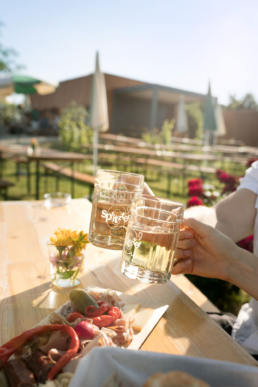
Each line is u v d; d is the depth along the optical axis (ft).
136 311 2.12
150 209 1.91
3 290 2.37
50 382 1.31
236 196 3.74
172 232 1.91
